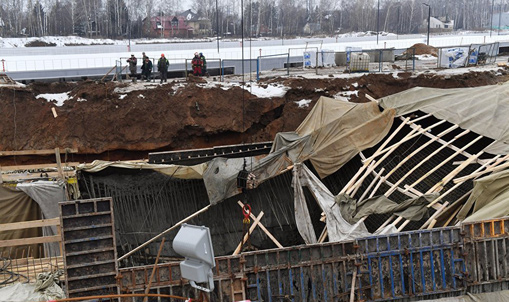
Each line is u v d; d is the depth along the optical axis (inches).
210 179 628.4
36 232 611.2
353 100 945.5
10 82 926.4
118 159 849.5
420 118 721.6
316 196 612.7
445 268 494.0
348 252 487.8
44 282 483.2
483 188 534.6
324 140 701.3
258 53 1685.5
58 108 847.1
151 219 651.5
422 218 570.9
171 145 861.2
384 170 674.2
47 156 827.4
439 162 665.0
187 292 459.5
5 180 644.1
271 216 687.1
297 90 935.0
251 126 900.6
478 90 753.0
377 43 2006.6
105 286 449.1
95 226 446.9
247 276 468.8
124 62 1450.5
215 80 1017.5
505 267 496.1
